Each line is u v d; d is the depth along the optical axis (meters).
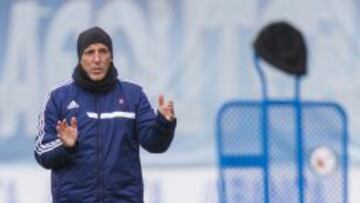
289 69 23.05
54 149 15.30
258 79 26.56
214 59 26.77
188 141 26.83
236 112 22.70
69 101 15.71
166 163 26.84
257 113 22.70
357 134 26.28
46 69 27.33
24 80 27.33
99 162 15.49
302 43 23.22
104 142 15.55
